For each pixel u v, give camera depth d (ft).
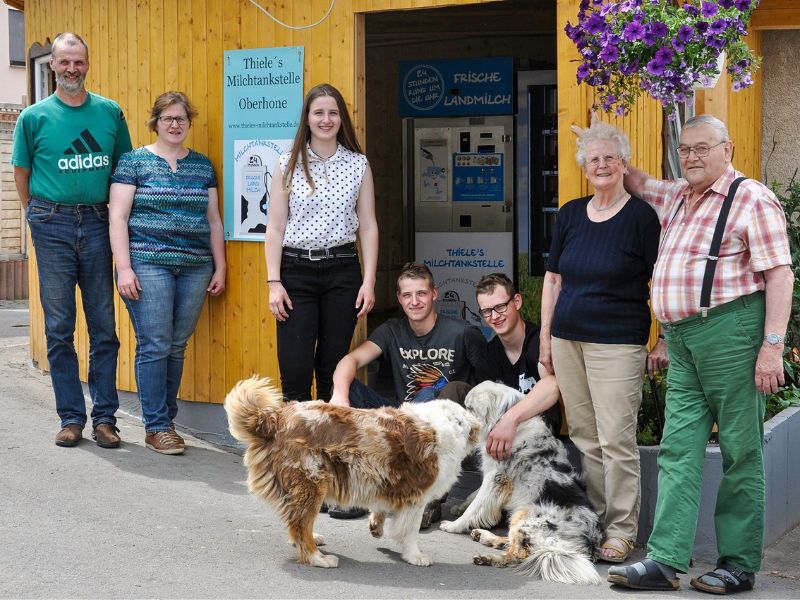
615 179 15.98
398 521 15.58
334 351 19.36
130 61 23.86
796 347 26.30
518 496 16.71
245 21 21.94
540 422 17.01
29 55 28.58
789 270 14.23
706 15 15.11
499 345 18.75
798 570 16.70
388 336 19.03
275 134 21.67
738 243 14.42
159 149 20.88
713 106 22.66
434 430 15.34
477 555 15.85
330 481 14.99
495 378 18.65
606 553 16.10
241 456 21.49
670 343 15.03
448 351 18.76
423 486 15.34
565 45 18.12
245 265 22.13
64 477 18.97
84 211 20.57
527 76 28.91
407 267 18.63
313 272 19.01
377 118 33.40
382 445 15.03
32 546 15.51
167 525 16.80
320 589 14.35
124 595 13.80
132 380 24.36
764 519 16.10
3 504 17.35
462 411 15.79
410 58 33.12
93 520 16.83
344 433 14.97
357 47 20.88
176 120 20.58
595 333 16.14
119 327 24.52
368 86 33.35
